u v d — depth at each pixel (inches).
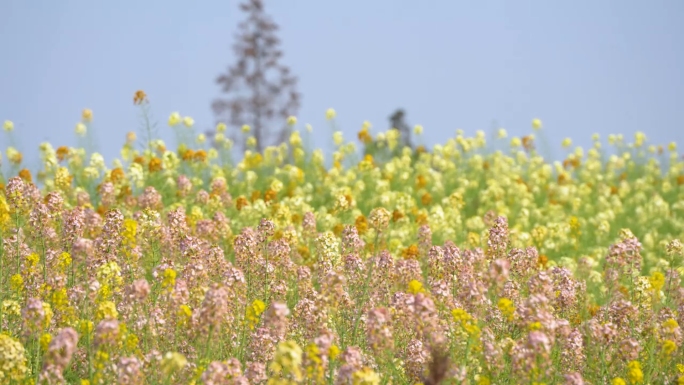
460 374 576.4
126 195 1284.4
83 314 652.7
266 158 1924.2
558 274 783.7
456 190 1863.9
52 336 668.7
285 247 835.4
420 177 1791.3
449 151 2140.7
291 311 797.9
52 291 704.4
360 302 743.1
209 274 787.4
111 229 763.4
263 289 804.0
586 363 671.1
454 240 1250.0
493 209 1658.5
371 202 1560.0
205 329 593.9
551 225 1296.8
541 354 577.9
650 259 1309.1
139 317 654.5
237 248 816.9
